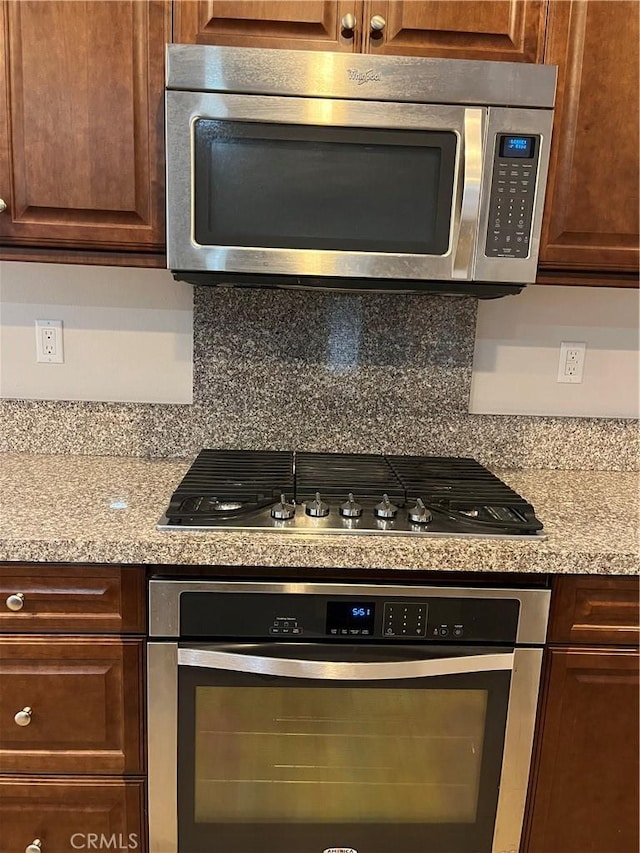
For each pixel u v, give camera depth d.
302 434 1.62
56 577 1.09
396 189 1.19
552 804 1.20
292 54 1.13
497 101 1.17
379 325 1.58
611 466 1.66
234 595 1.09
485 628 1.12
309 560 1.07
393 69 1.14
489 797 1.18
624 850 1.23
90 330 1.57
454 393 1.61
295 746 1.16
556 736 1.17
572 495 1.42
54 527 1.10
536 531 1.16
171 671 1.11
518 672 1.14
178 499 1.18
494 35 1.21
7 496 1.26
